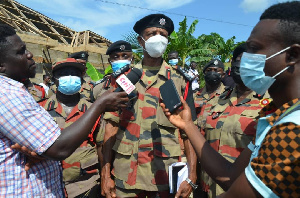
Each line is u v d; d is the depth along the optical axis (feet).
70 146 4.76
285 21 3.16
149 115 7.66
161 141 7.53
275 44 3.25
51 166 5.35
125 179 7.55
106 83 10.66
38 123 4.57
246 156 4.17
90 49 37.55
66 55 36.09
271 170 2.79
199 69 44.11
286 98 3.35
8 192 4.68
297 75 3.20
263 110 4.07
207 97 13.84
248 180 2.98
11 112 4.42
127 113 7.72
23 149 4.54
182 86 7.75
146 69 8.16
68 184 9.28
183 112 5.04
